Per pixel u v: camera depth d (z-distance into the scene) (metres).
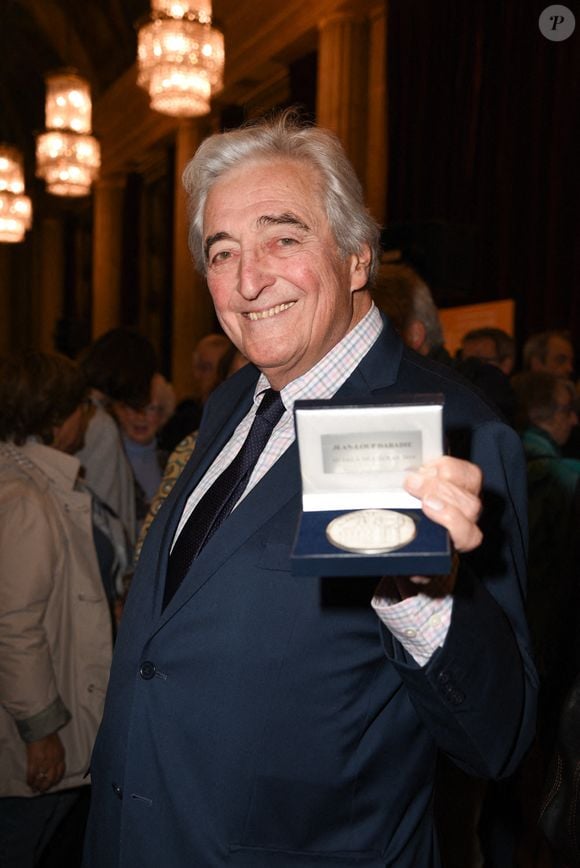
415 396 0.94
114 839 1.36
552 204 5.43
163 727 1.29
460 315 5.20
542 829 1.35
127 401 3.46
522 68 5.69
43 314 18.02
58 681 2.16
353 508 0.97
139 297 13.35
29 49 15.35
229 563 1.28
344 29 7.62
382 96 7.46
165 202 12.89
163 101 6.47
